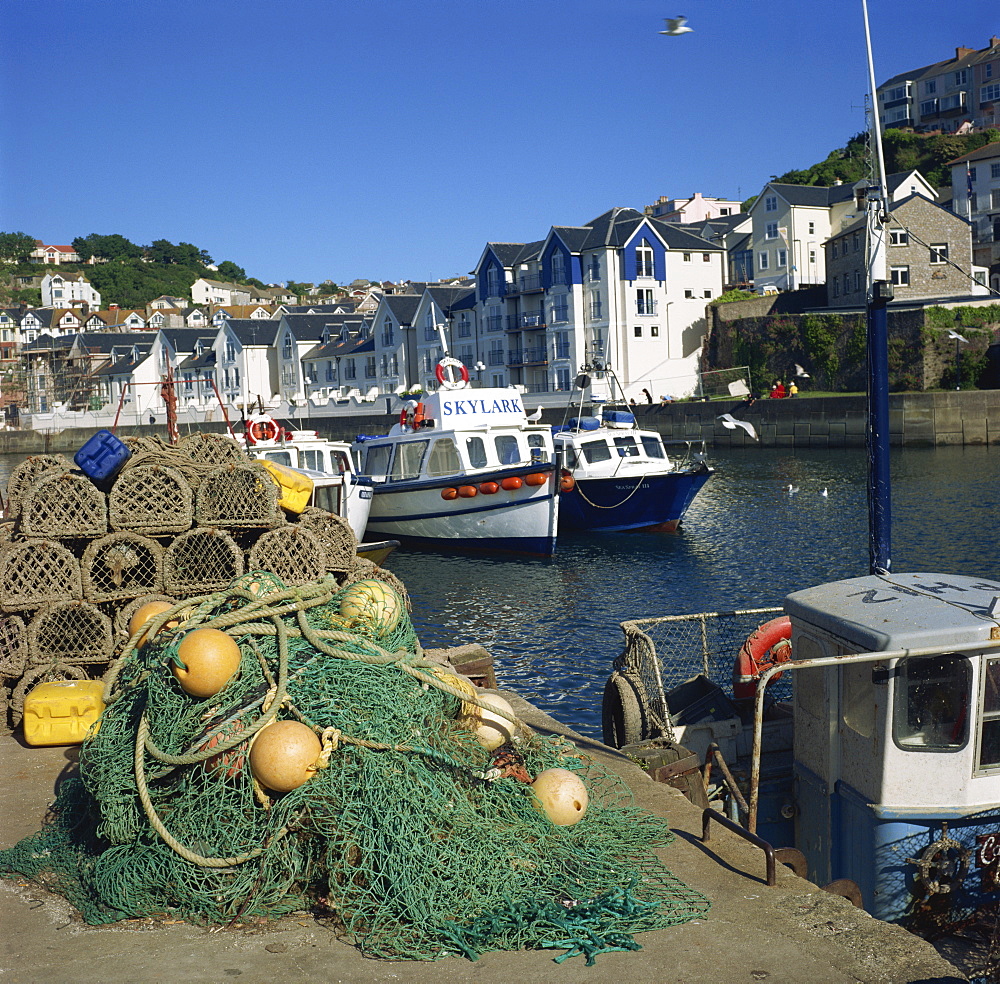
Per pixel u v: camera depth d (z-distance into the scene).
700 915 4.44
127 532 7.53
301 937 4.23
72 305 143.88
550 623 17.30
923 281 56.66
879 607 5.90
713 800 7.05
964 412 43.44
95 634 7.31
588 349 60.97
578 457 26.67
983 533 23.12
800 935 4.29
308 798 4.39
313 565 8.05
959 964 5.39
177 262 190.88
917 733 5.52
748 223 78.69
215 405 76.06
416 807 4.45
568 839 4.95
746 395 50.47
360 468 26.89
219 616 5.09
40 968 3.98
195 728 4.72
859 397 45.41
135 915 4.44
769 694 7.77
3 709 7.06
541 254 62.34
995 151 67.69
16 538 7.54
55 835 5.16
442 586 20.84
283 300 174.88
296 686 4.77
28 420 86.88
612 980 3.89
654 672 7.50
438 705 5.08
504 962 4.03
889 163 87.06
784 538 24.47
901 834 5.56
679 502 25.89
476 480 23.22
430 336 71.50
